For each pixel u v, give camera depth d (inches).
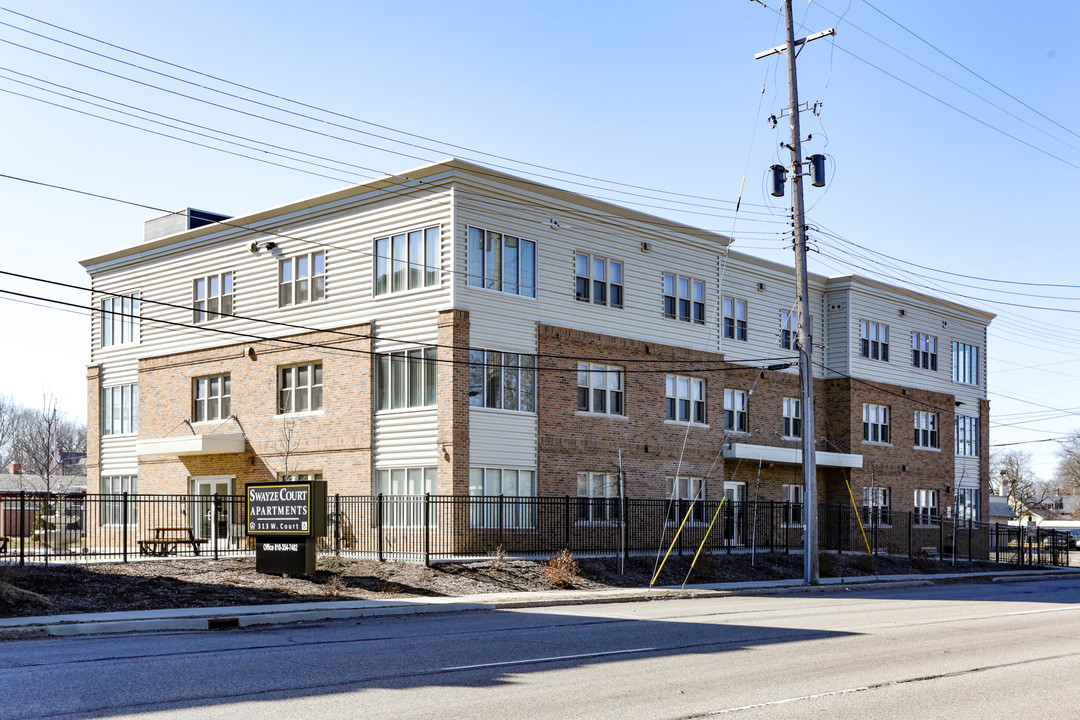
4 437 3312.0
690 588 1055.6
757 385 1609.3
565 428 1270.9
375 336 1233.4
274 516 928.9
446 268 1165.7
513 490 1204.5
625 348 1360.7
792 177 1148.5
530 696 394.3
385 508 1198.9
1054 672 478.3
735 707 377.1
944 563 1664.6
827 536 1723.7
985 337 2150.6
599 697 393.4
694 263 1483.8
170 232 1583.4
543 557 1133.7
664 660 498.0
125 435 1555.1
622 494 1203.9
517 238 1236.5
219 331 1245.7
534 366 1242.6
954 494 1993.1
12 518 1660.9
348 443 1246.9
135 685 416.5
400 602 812.0
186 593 799.7
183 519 1439.5
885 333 1862.7
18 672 452.4
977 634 642.8
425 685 418.9
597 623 693.9
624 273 1374.3
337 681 428.1
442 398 1154.7
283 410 1341.0
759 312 1635.1
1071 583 1413.6
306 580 898.7
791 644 569.3
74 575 831.7
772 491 1625.2
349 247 1275.8
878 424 1827.0
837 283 1788.9
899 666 489.1
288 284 1342.3
